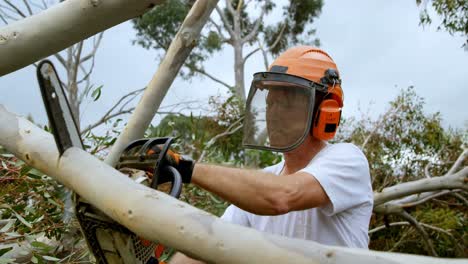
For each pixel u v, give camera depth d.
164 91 2.09
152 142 1.39
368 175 1.98
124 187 0.95
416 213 5.61
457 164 5.35
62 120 1.06
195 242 0.85
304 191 1.73
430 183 4.97
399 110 6.01
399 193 4.96
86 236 1.25
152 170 1.38
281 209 1.65
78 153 1.06
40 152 1.10
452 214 5.45
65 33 1.07
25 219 2.21
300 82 1.95
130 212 0.91
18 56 1.08
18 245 2.15
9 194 2.31
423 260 0.76
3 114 1.20
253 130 2.10
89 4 1.03
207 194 3.65
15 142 1.15
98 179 0.98
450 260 0.76
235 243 0.83
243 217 2.22
